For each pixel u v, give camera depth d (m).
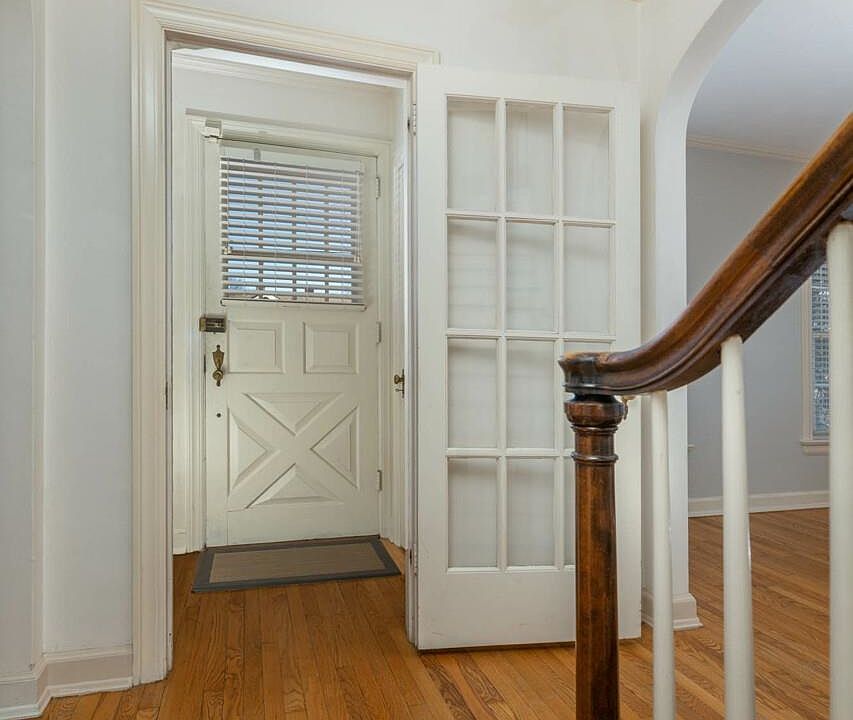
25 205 1.61
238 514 3.10
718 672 1.81
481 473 2.03
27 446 1.60
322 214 3.21
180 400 2.97
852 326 0.48
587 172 2.12
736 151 4.11
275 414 3.16
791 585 2.60
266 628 2.12
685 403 2.19
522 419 2.06
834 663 0.49
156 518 1.75
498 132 2.00
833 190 0.47
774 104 3.46
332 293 3.23
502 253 2.01
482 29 2.08
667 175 2.16
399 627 2.13
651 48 2.18
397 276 3.24
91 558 1.70
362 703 1.62
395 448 3.18
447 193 1.98
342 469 3.27
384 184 3.32
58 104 1.69
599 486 0.85
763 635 2.09
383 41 1.97
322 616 2.23
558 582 1.99
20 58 1.60
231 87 3.02
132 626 1.72
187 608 2.29
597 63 2.21
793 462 4.21
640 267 2.14
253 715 1.57
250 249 3.10
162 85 1.78
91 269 1.71
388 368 3.29
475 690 1.70
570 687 1.72
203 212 3.03
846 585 0.48
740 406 0.60
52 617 1.67
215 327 3.04
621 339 2.05
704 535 3.45
